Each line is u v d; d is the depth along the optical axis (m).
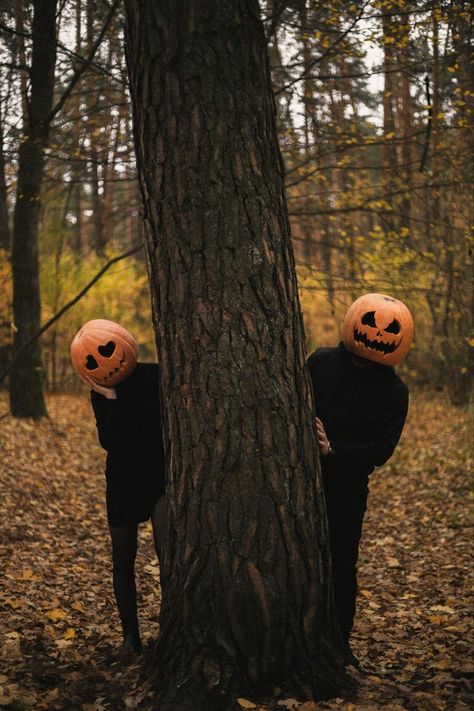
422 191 10.80
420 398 22.02
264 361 3.10
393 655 4.16
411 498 10.14
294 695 3.05
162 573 3.62
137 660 3.74
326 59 9.63
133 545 3.95
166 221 3.14
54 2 8.97
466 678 3.58
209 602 3.09
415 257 11.89
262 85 3.21
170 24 3.13
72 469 12.05
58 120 10.69
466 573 6.20
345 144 10.47
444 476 11.05
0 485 9.45
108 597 5.66
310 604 3.15
